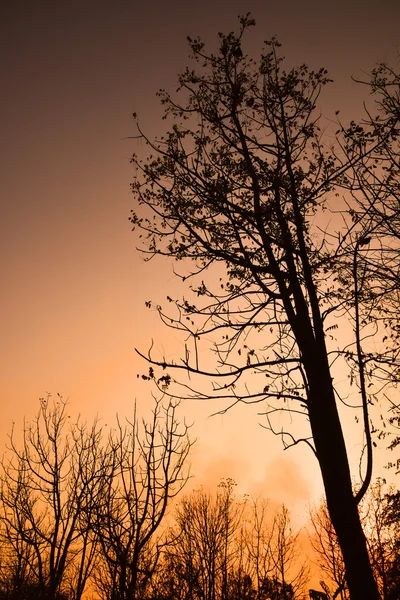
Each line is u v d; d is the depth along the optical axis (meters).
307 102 12.36
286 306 11.29
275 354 11.73
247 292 12.01
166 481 10.07
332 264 11.57
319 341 10.62
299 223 11.46
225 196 12.01
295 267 11.46
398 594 9.46
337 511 9.27
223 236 12.30
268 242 11.88
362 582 8.72
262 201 12.00
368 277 10.95
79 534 12.95
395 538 19.19
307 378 10.56
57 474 15.45
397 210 10.21
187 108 12.94
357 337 9.45
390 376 10.95
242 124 12.69
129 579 9.31
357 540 8.97
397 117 10.77
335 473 9.51
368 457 9.05
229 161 12.49
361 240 10.12
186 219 12.48
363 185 10.43
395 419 11.41
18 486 15.67
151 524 9.72
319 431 9.98
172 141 12.73
